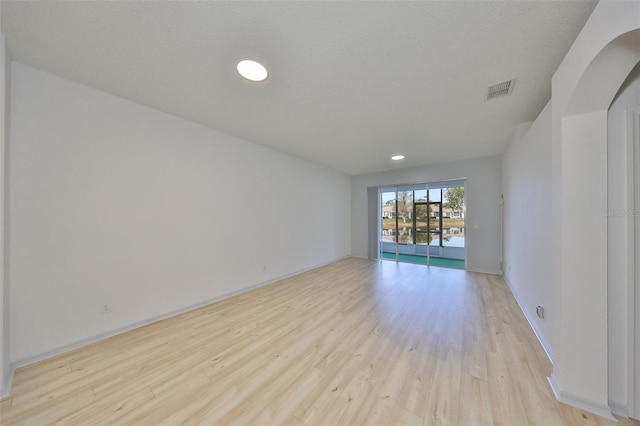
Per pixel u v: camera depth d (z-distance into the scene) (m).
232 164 3.39
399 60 1.68
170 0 1.21
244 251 3.59
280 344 2.13
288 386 1.60
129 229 2.38
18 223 1.79
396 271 4.91
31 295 1.84
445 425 1.29
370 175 6.20
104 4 1.24
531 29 1.38
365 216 6.32
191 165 2.89
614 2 1.03
